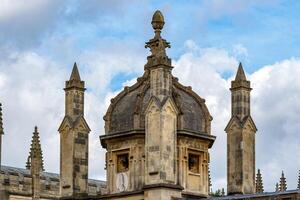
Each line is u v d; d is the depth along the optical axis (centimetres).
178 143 7181
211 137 7362
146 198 6706
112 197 7106
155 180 6656
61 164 7425
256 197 6181
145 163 6875
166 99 6750
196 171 7312
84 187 7369
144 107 7156
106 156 7438
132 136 7212
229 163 7362
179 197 6700
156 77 6800
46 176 11831
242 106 7394
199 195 7212
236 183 7288
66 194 7331
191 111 7319
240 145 7319
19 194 11244
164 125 6719
